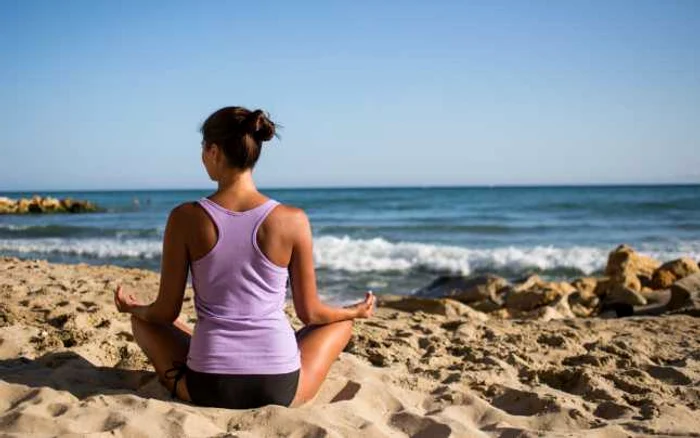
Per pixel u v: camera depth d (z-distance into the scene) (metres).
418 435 2.84
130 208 51.16
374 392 3.24
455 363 4.34
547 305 9.72
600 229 28.80
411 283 14.06
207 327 2.81
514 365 4.24
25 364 3.59
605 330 6.08
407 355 4.48
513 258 17.28
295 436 2.63
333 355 3.17
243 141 2.74
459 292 10.98
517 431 2.85
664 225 30.30
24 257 17.94
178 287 2.87
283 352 2.84
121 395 2.95
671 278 11.35
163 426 2.62
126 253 18.56
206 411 2.79
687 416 3.17
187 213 2.77
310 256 2.89
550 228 29.34
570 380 3.88
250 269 2.76
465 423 2.98
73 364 3.53
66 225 31.67
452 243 23.72
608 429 2.88
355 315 3.24
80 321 4.69
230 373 2.77
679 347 5.20
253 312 2.79
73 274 8.10
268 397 2.84
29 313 4.95
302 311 3.03
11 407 2.88
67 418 2.65
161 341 3.05
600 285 11.22
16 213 44.88
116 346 4.02
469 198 61.31
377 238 25.56
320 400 3.21
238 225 2.74
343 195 75.19
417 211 44.12
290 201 58.56
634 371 4.00
